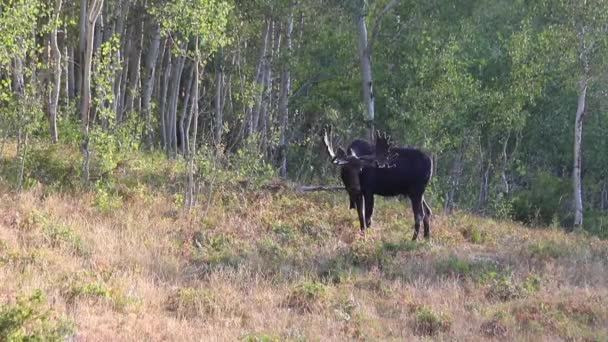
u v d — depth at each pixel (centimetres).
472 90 4291
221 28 2780
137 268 1962
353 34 5031
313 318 1705
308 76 5247
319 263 2225
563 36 4516
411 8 4919
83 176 2805
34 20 2967
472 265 2309
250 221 2680
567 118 5853
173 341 1454
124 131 3145
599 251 2697
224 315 1688
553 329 1745
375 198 3534
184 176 3144
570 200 5253
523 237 2950
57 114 3581
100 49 3453
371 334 1625
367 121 4272
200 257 2186
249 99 3766
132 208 2622
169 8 2884
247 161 3139
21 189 2567
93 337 1409
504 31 5600
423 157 2595
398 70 5050
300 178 4356
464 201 4675
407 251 2391
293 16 4478
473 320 1786
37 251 1939
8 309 1398
